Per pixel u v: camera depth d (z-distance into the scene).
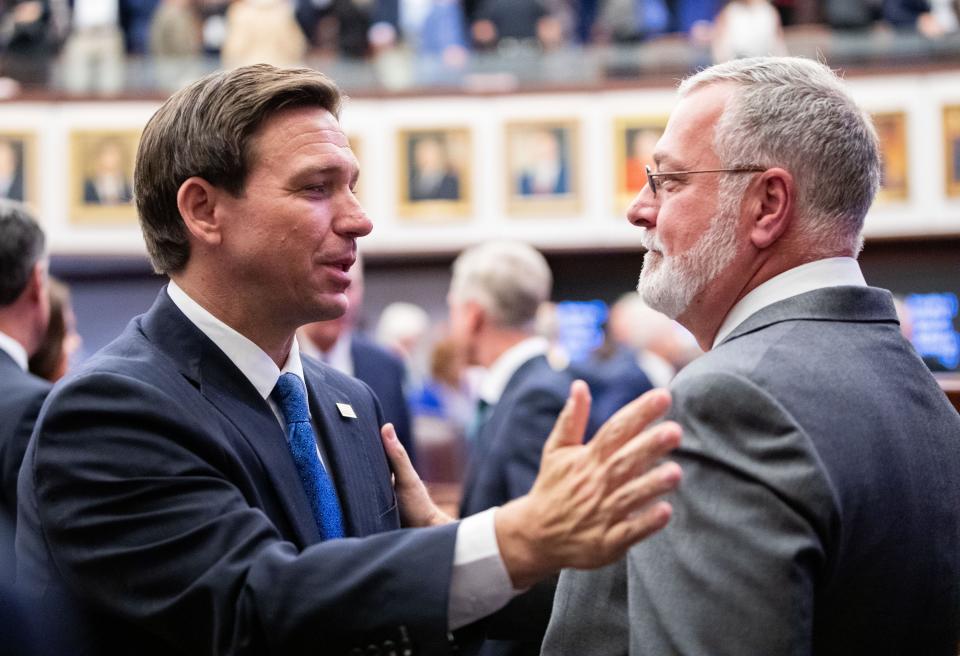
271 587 1.57
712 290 1.88
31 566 1.71
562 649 1.75
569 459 1.51
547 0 10.45
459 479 6.78
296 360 1.98
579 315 10.60
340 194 1.87
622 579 1.73
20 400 2.53
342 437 1.99
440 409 7.16
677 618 1.57
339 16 10.24
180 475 1.68
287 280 1.83
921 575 1.74
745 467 1.59
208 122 1.83
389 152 10.34
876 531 1.66
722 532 1.57
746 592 1.53
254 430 1.81
